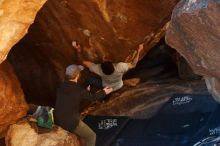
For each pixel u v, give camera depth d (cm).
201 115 921
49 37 831
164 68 1092
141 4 725
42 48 874
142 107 977
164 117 941
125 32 774
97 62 857
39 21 796
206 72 592
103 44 812
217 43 528
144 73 1074
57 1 729
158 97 997
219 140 834
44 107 759
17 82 784
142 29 773
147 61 1112
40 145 717
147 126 923
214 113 916
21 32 579
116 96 1015
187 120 917
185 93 994
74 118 740
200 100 962
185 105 959
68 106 734
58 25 789
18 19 561
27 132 744
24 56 921
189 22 533
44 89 958
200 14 513
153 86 1035
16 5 543
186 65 1018
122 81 952
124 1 717
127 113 968
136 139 896
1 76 741
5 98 731
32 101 981
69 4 727
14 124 770
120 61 853
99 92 746
